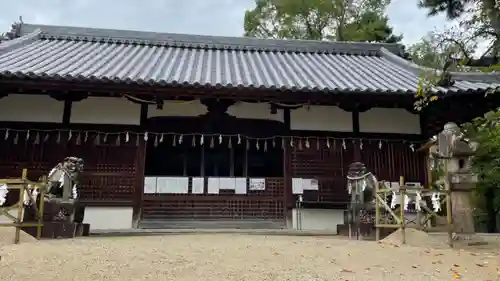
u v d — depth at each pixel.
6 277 4.30
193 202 10.93
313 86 10.00
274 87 9.76
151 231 9.48
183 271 4.72
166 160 12.00
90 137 10.70
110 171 10.57
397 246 6.81
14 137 10.48
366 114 11.54
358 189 8.82
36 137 10.52
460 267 5.33
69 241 6.94
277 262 5.29
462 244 7.27
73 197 8.23
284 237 8.14
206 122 11.23
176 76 10.45
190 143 12.02
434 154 9.15
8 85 9.60
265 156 12.29
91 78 9.35
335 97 10.33
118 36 14.97
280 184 11.23
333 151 11.27
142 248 6.11
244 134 11.24
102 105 10.88
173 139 11.09
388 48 16.39
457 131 8.62
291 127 11.31
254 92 9.91
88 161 10.55
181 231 9.53
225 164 11.98
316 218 10.89
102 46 14.27
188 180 11.02
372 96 10.27
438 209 7.59
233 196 11.11
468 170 8.36
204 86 9.64
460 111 11.09
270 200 11.16
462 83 10.67
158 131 11.01
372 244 7.09
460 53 7.36
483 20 7.29
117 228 10.23
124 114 10.91
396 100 10.51
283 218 11.00
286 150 11.20
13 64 10.48
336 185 11.06
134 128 10.87
